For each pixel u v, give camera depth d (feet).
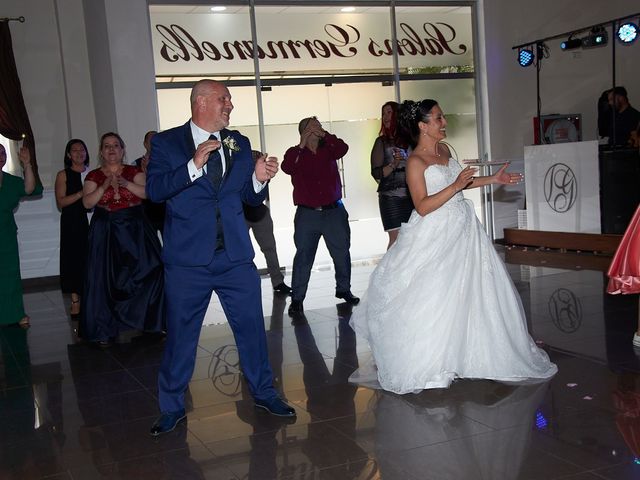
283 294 24.35
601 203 27.27
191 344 12.09
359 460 10.16
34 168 31.09
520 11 34.12
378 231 33.37
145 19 28.32
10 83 30.42
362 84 32.60
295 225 20.77
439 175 13.05
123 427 12.44
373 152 20.99
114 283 18.13
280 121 31.48
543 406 11.70
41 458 11.28
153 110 28.63
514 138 34.45
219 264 11.71
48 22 31.63
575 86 35.70
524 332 13.38
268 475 9.93
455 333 12.75
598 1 35.73
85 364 17.02
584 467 9.38
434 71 33.53
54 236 31.81
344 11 31.99
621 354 14.25
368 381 13.78
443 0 33.17
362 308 14.19
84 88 31.91
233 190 11.69
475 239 13.04
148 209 19.84
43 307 25.50
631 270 14.52
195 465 10.48
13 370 16.93
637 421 10.82
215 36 30.19
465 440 10.55
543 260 26.32
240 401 13.24
